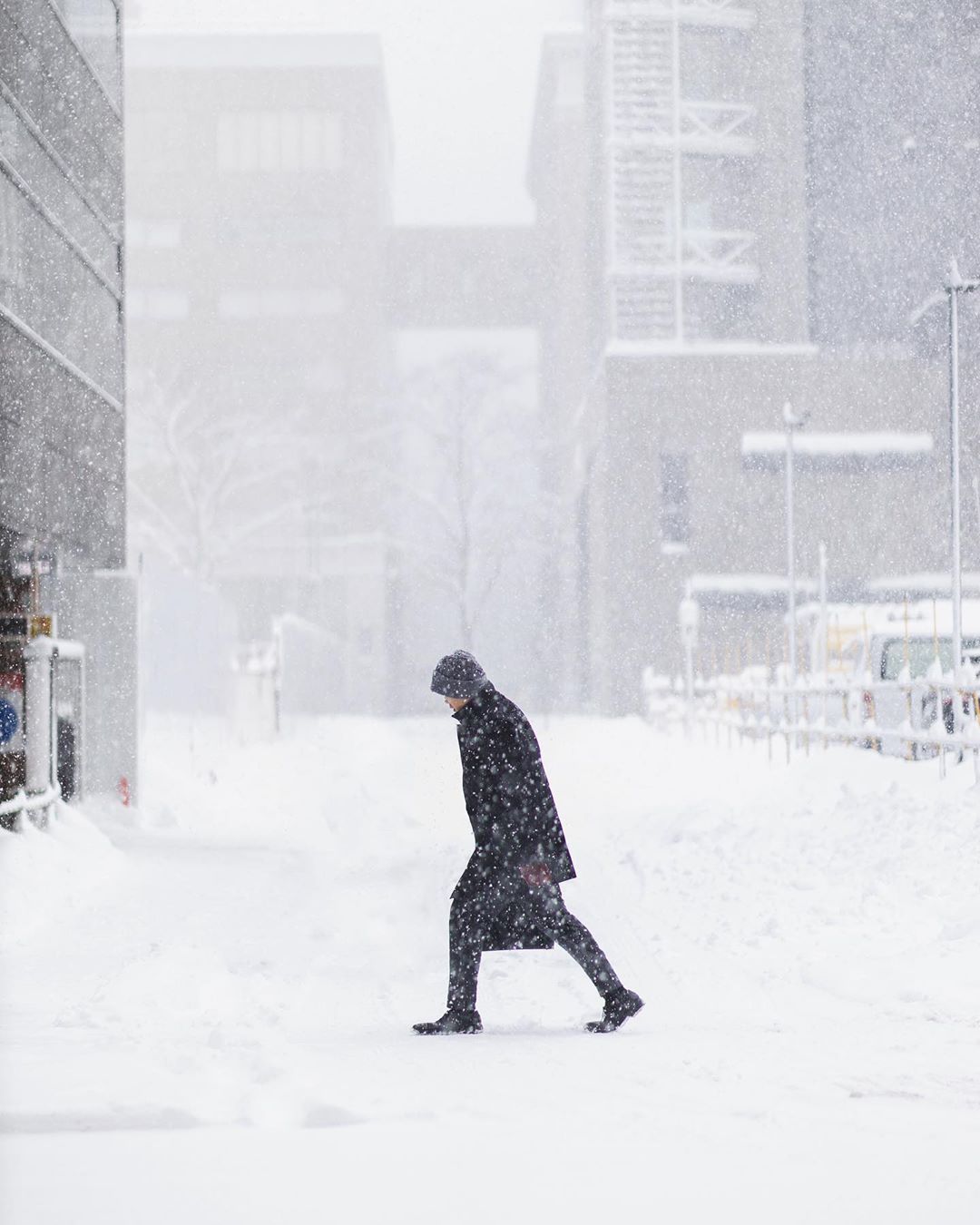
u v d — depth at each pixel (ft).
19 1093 25.34
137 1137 22.90
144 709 121.29
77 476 102.17
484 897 34.37
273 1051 29.99
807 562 282.97
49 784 76.02
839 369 287.69
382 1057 30.30
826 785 89.04
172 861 78.43
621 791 116.47
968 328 286.87
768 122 305.32
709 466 286.05
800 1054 30.30
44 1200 19.16
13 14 88.33
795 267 301.02
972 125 301.02
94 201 109.19
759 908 53.31
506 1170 20.81
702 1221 18.30
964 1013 34.94
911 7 302.25
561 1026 34.99
